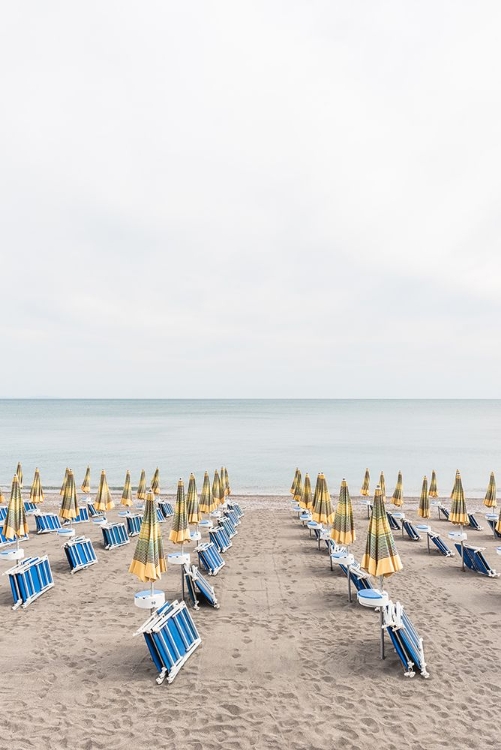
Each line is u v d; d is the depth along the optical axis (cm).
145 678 654
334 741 525
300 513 1767
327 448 4756
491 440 5697
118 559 1261
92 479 3002
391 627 682
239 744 518
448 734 539
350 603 948
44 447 4822
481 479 3031
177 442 5406
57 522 1634
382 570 693
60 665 690
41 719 561
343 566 1065
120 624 841
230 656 719
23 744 514
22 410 17988
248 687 633
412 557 1323
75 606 927
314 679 655
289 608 920
